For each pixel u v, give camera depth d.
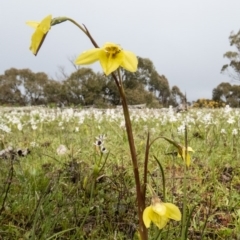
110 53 1.79
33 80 58.84
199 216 3.24
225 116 9.46
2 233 2.93
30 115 13.47
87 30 1.88
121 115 11.78
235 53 47.31
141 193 2.02
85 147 5.38
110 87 39.94
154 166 4.55
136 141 5.71
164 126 8.14
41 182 3.78
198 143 5.53
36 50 1.86
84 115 11.87
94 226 3.13
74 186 3.69
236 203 3.49
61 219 3.07
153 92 45.34
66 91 42.91
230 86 50.91
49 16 1.83
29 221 3.08
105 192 3.69
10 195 3.44
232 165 4.57
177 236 2.87
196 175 4.23
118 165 4.50
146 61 44.47
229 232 3.01
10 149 5.09
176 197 3.60
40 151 5.22
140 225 2.03
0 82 60.03
